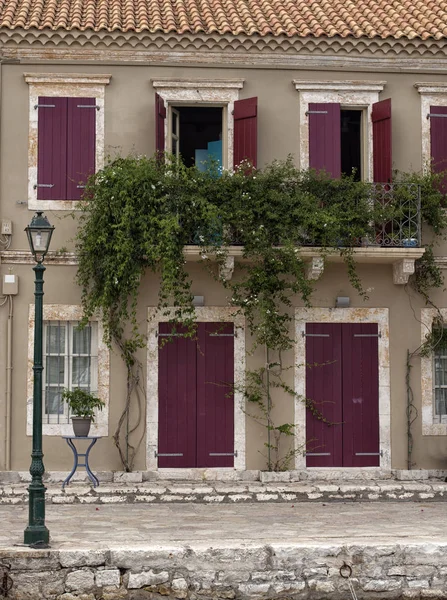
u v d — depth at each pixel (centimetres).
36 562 1152
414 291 1730
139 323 1688
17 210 1686
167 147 1716
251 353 1700
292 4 1848
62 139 1697
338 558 1185
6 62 1697
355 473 1697
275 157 1725
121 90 1711
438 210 1702
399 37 1722
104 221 1608
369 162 1736
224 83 1717
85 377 1697
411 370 1723
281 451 1697
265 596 1173
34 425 1227
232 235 1644
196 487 1589
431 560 1192
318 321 1714
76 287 1686
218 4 1831
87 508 1508
